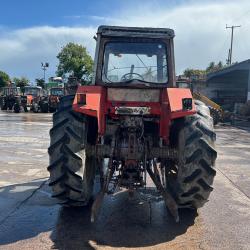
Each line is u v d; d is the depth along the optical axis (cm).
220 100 3662
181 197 506
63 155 483
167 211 555
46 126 1831
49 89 3688
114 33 554
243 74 3441
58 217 521
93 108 484
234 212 564
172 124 535
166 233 476
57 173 488
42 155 991
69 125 489
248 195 661
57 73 5816
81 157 485
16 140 1284
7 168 827
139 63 560
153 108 523
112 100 527
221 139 1561
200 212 558
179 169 497
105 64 560
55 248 427
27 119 2361
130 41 559
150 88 524
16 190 651
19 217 520
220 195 655
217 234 476
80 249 425
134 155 502
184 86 593
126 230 482
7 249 421
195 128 489
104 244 440
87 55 5794
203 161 483
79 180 486
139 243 445
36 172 791
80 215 529
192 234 474
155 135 548
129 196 562
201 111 516
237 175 825
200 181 488
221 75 3503
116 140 512
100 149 510
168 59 557
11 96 3647
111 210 554
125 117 525
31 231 473
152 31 556
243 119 2697
